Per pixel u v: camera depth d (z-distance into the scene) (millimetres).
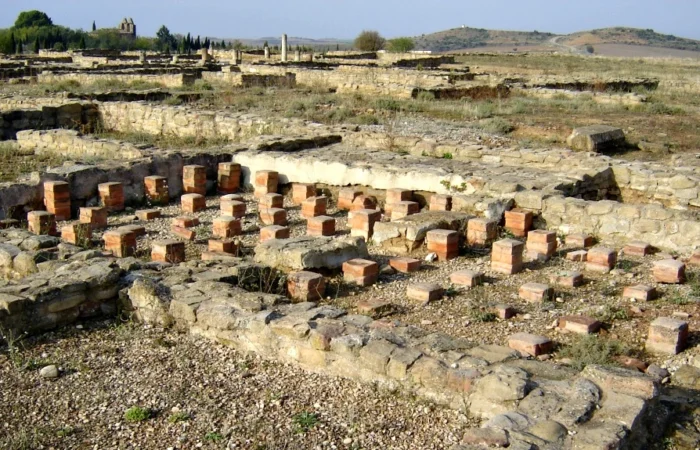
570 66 50031
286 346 6188
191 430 5176
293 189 13789
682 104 25891
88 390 5785
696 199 12258
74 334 6859
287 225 12070
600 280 8984
